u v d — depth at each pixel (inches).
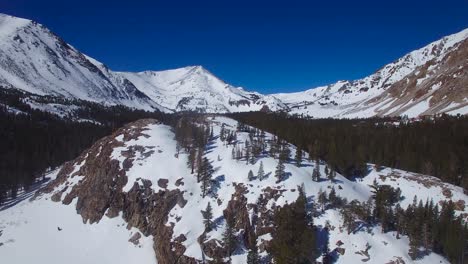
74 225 4753.9
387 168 5216.5
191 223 4084.6
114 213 4687.5
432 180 4719.5
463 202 4274.1
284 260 3223.4
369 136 6515.8
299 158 4749.0
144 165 5036.9
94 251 4271.7
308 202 3951.8
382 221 3690.9
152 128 5984.3
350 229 3607.3
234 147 5231.3
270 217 3855.8
